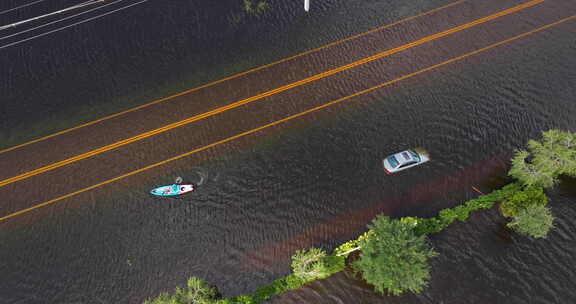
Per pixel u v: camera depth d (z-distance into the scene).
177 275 32.19
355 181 36.22
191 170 37.56
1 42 47.62
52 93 43.31
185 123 40.47
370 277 28.91
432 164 36.62
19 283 32.59
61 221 35.44
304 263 29.95
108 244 34.09
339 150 38.03
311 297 30.64
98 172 37.88
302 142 38.72
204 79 43.50
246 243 33.50
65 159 38.75
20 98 43.09
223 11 49.34
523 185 34.25
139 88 43.16
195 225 34.66
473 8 47.91
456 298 30.25
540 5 47.62
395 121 39.47
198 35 47.25
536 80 41.41
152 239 34.12
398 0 49.31
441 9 48.06
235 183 36.69
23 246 34.34
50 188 37.19
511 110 39.47
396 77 42.47
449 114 39.59
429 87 41.53
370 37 45.91
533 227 30.62
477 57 43.47
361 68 43.41
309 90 42.09
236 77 43.47
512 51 43.72
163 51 46.03
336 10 48.75
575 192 34.75
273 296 30.72
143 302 31.14
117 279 32.34
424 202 34.75
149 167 37.94
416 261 28.28
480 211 33.94
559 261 31.62
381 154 37.56
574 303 29.84
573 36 44.59
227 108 41.28
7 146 39.78
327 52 44.94
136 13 49.56
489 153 37.09
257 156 38.09
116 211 35.75
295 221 34.38
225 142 39.12
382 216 30.25
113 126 40.59
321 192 35.78
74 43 47.16
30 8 50.59
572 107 39.34
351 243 32.34
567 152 32.06
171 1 50.53
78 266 33.12
